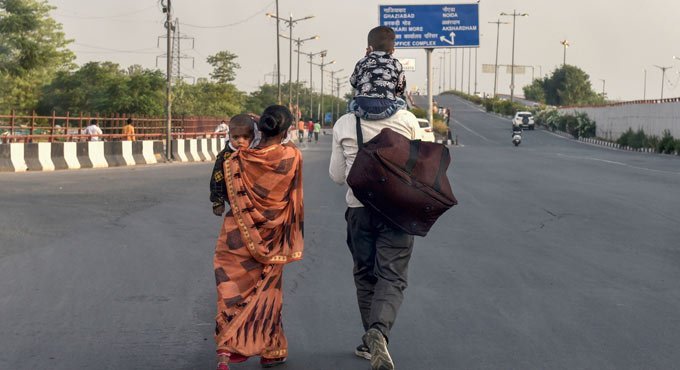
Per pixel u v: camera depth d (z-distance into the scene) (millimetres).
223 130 44500
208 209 13984
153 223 12047
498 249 9898
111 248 9766
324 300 7168
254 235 4926
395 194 4871
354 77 5281
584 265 8867
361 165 4891
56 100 68062
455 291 7531
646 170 25484
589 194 16812
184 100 67812
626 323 6391
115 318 6453
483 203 15016
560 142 64125
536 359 5441
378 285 5016
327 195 16812
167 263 8836
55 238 10445
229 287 4957
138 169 26172
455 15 46875
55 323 6273
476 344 5801
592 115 69312
